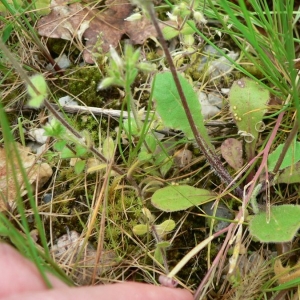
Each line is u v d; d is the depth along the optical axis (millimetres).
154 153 139
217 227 133
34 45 156
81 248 124
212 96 152
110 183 138
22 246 100
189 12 115
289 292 122
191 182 140
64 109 148
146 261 129
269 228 116
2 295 91
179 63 147
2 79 147
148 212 125
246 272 126
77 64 157
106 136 146
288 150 126
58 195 139
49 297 81
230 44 159
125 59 95
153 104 145
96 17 160
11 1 154
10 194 135
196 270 130
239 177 134
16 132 147
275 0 139
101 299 86
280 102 145
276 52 134
